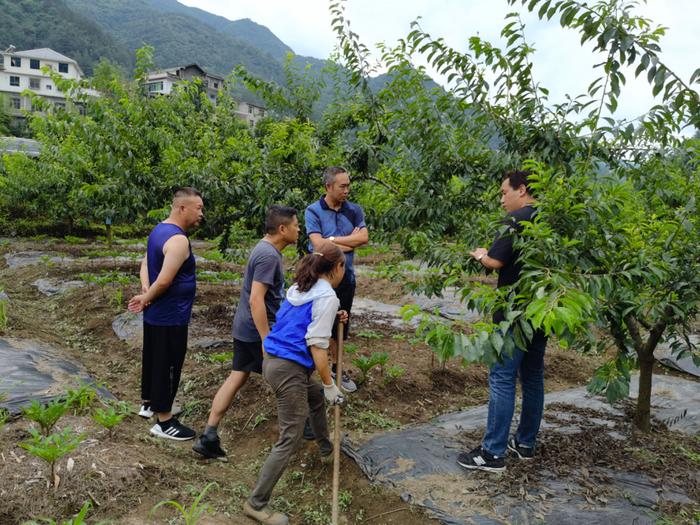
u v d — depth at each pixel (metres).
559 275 2.71
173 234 4.05
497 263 3.45
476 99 4.82
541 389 3.71
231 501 3.42
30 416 3.36
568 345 2.66
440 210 5.38
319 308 3.18
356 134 6.80
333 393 3.25
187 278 4.14
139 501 3.09
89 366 6.10
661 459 3.81
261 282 3.65
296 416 3.24
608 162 4.79
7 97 57.81
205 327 7.48
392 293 10.47
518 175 3.59
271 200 6.55
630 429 4.37
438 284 4.29
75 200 15.55
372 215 6.13
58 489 2.99
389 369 5.66
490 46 4.56
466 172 5.35
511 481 3.50
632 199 3.73
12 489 2.95
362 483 3.63
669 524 3.08
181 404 5.04
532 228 2.95
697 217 3.62
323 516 3.43
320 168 6.63
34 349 5.76
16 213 23.52
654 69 3.15
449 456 3.88
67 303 9.27
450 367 6.08
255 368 3.90
